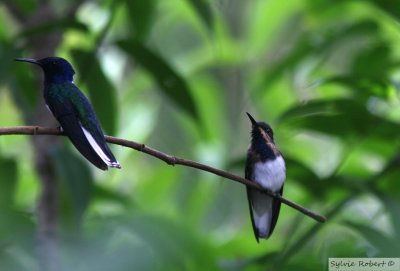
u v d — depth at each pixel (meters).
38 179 9.89
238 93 15.05
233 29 15.41
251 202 9.29
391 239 8.91
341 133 10.34
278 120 10.04
